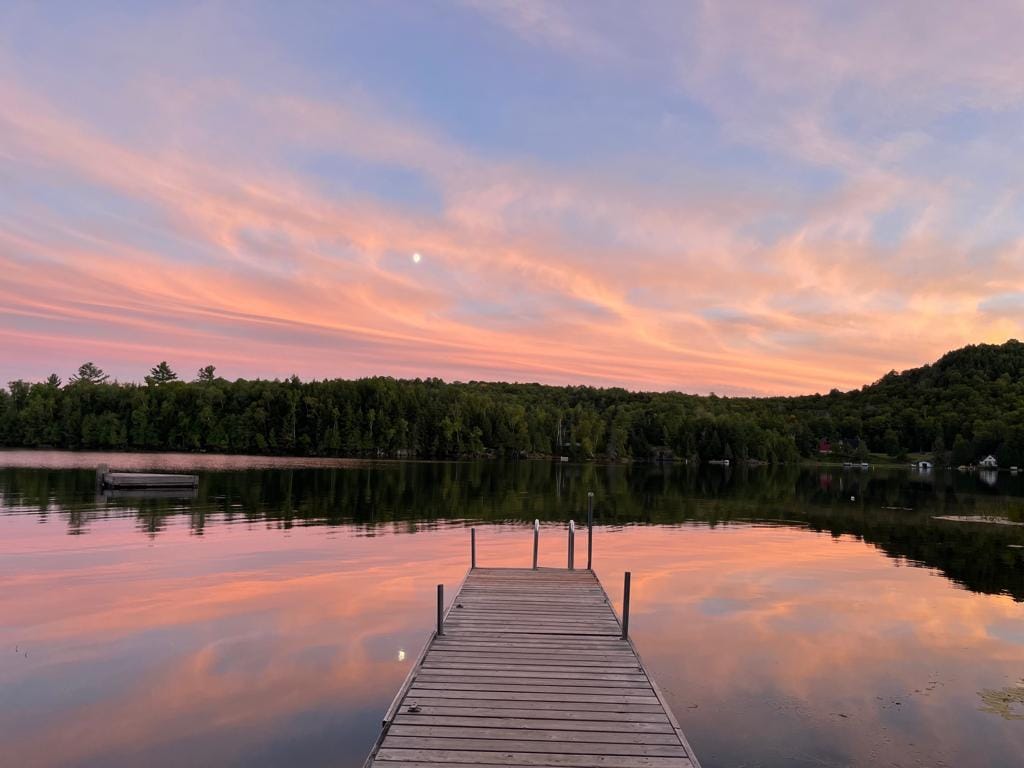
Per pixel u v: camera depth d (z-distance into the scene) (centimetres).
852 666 1216
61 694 1002
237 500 3584
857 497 5175
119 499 3466
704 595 1741
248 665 1131
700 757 866
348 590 1653
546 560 2166
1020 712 1023
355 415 10925
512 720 792
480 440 12031
